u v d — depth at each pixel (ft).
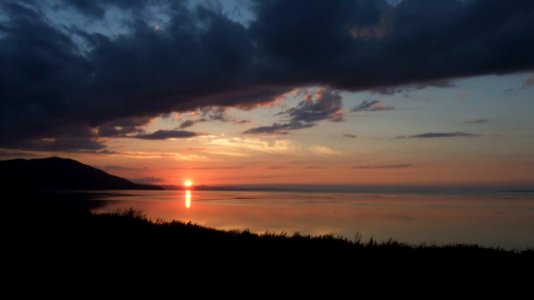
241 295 27.91
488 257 47.83
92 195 334.85
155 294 26.55
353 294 30.27
